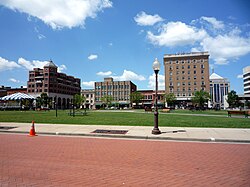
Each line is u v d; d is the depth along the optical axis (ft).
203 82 320.29
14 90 447.83
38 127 52.08
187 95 324.80
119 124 59.88
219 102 455.22
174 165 21.71
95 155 25.88
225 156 25.68
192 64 325.83
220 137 38.22
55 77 381.60
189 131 45.60
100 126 54.54
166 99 306.35
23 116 97.81
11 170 19.84
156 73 45.01
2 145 31.96
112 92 406.82
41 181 17.01
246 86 433.89
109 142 35.17
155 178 17.81
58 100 390.42
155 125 42.60
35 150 28.50
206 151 28.50
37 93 370.32
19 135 42.68
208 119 80.43
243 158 24.76
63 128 50.39
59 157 24.76
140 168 20.65
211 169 20.42
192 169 20.40
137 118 86.02
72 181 17.03
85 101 443.73
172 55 335.47
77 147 30.73
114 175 18.54
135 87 451.53
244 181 17.17
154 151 28.32
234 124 60.08
